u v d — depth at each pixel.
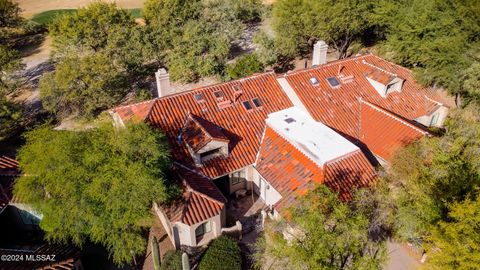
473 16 32.75
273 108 31.42
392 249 24.00
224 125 29.36
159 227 27.41
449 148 24.23
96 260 25.56
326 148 26.30
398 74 35.91
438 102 34.00
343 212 17.52
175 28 49.84
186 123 28.62
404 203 20.28
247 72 45.31
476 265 16.61
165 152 23.80
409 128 28.67
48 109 40.91
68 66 40.72
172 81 48.19
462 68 33.66
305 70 33.41
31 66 56.69
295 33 47.75
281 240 17.77
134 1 86.69
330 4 45.09
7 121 39.00
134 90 47.38
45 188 22.25
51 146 22.28
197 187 25.09
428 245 19.30
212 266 23.00
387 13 42.28
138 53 47.91
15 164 29.31
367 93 33.44
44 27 71.00
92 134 23.78
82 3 87.12
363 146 29.78
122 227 22.06
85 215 21.42
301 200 19.53
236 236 25.72
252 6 63.41
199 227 25.27
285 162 26.80
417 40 37.59
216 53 48.09
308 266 16.12
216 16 53.25
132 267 24.95
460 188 21.34
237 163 27.80
